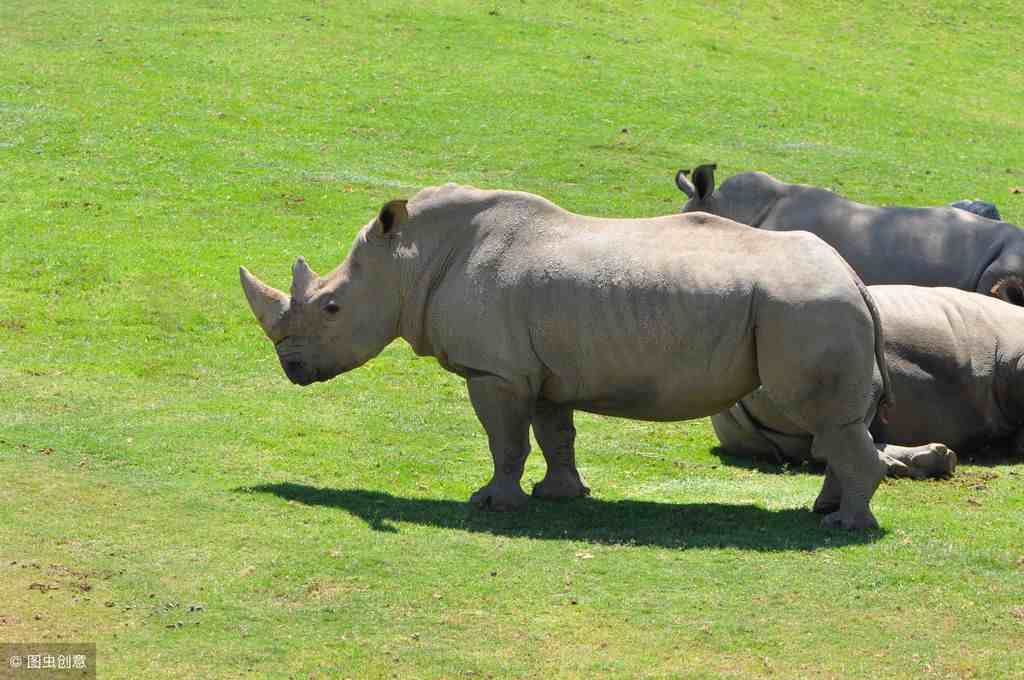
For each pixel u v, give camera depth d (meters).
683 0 141.50
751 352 33.22
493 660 25.23
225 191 76.44
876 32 138.50
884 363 34.28
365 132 91.94
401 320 35.84
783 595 28.52
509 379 34.34
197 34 110.88
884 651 25.95
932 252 49.75
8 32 108.06
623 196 81.31
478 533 32.47
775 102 109.44
